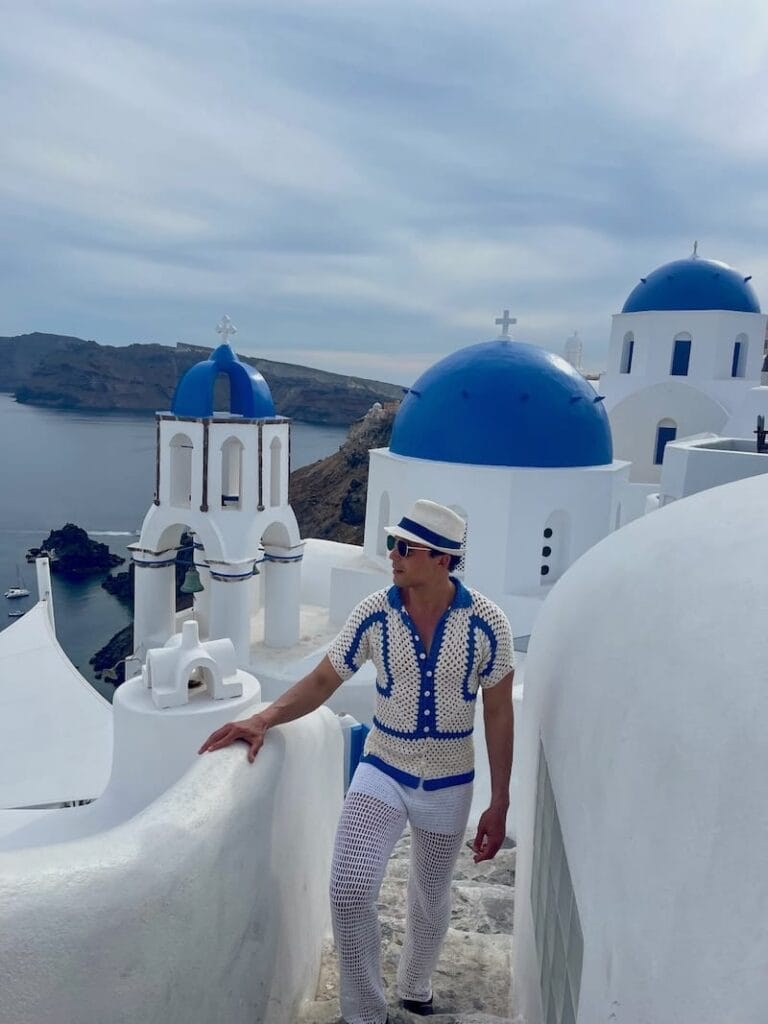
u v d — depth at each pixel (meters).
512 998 3.41
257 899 2.53
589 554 3.34
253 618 18.41
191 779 2.40
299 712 2.84
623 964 1.56
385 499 17.06
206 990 2.18
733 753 1.29
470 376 15.64
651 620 1.89
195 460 15.09
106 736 13.70
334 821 3.96
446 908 3.04
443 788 2.86
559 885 2.45
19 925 1.66
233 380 16.06
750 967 1.07
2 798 12.06
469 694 2.81
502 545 14.97
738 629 1.47
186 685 8.02
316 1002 3.21
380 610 2.80
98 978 1.78
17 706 14.34
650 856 1.50
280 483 16.16
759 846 1.14
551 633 3.20
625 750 1.77
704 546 1.87
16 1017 1.66
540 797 3.01
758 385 22.86
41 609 17.77
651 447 23.66
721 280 23.78
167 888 1.96
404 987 3.16
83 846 1.93
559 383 15.72
